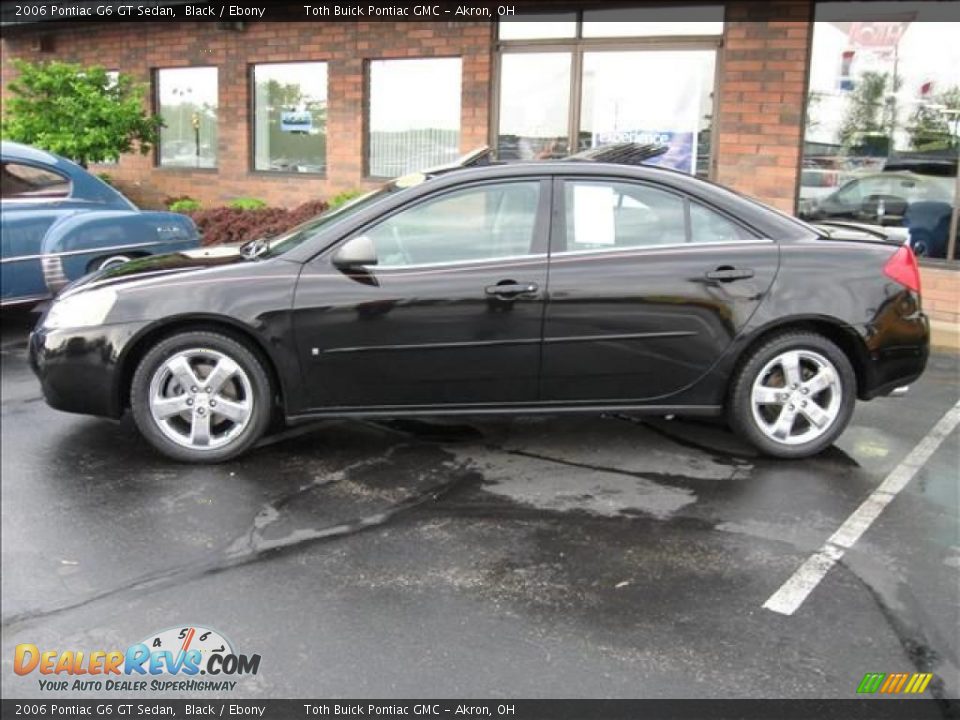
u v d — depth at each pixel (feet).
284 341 15.10
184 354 15.34
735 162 30.25
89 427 17.72
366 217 15.37
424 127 36.65
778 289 15.06
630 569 11.81
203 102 42.60
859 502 13.80
